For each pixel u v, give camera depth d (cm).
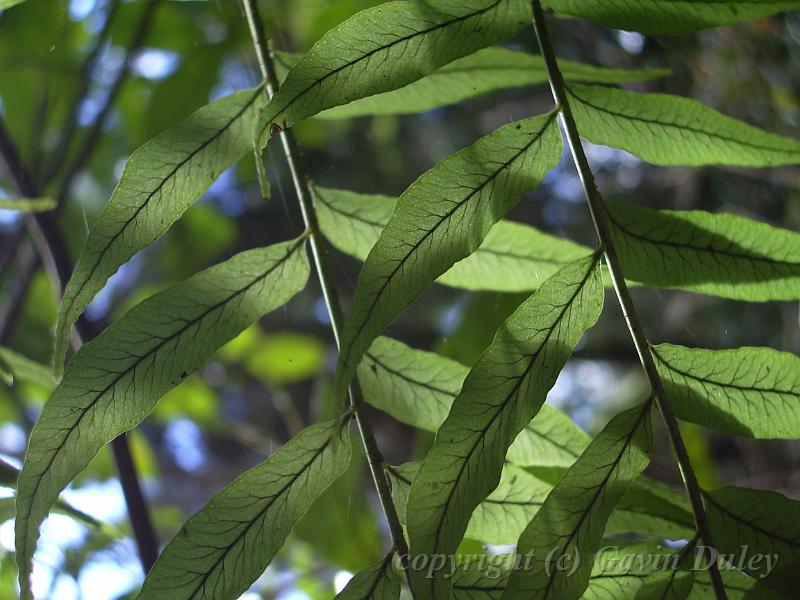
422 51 55
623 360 151
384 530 107
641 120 58
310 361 137
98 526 68
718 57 85
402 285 53
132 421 56
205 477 205
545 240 63
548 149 55
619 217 57
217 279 58
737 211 104
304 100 54
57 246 77
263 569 56
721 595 54
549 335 54
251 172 101
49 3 95
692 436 91
